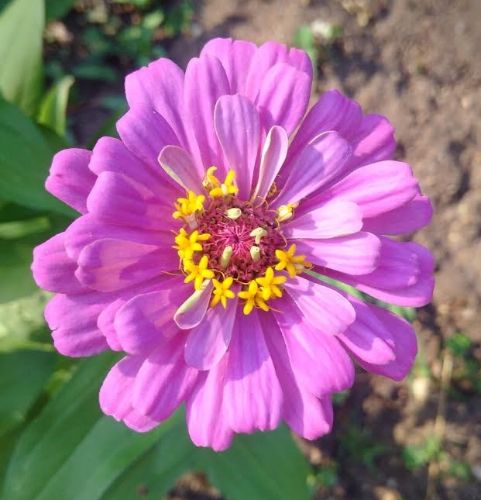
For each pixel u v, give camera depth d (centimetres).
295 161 11
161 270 10
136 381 10
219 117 10
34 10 15
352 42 20
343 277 10
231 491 14
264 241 11
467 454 18
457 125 20
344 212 10
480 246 19
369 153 11
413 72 20
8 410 14
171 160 10
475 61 20
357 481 18
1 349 14
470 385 19
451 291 19
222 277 11
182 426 14
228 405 10
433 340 19
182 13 21
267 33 21
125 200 10
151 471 14
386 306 18
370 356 10
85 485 13
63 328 10
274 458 14
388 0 21
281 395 10
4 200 14
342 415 19
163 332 10
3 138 13
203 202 11
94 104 20
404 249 10
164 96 10
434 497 18
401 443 19
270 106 10
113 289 10
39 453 13
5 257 14
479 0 21
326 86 20
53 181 10
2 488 14
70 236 9
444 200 20
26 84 15
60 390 13
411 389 19
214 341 10
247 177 11
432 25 21
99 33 21
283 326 10
